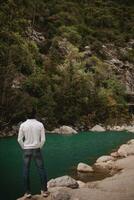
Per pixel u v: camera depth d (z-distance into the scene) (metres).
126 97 56.56
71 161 18.67
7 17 50.50
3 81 33.59
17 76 40.41
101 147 24.94
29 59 44.34
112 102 47.09
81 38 66.06
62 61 52.84
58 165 17.39
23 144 10.96
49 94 38.94
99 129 40.75
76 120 41.38
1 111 33.19
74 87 42.94
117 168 16.55
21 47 44.72
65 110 40.78
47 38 60.91
